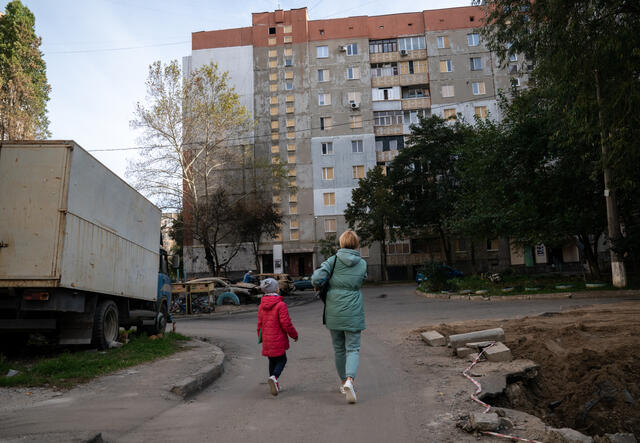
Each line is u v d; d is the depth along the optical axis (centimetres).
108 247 977
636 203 2114
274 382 591
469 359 764
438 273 2405
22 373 659
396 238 4984
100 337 914
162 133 3453
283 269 5069
